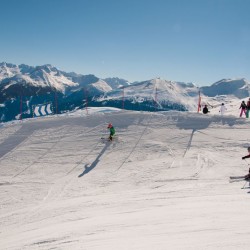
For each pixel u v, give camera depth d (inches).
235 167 868.6
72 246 477.1
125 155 1053.2
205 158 958.4
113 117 1449.3
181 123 1304.1
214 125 1258.0
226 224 482.6
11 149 1191.6
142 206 650.8
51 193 821.9
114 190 796.0
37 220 653.3
